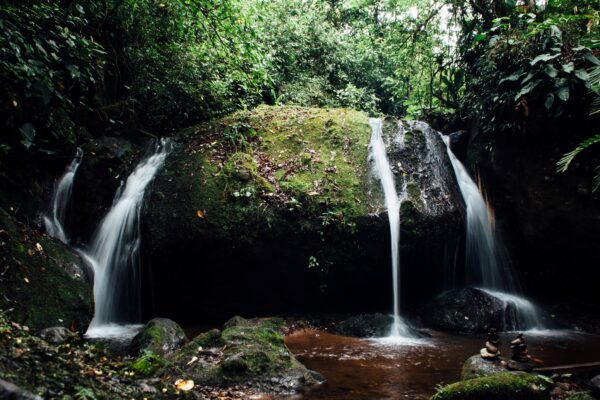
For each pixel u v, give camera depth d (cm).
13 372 189
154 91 736
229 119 731
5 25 428
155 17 691
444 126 919
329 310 628
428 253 621
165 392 262
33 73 445
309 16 1141
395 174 654
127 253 581
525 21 682
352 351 467
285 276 590
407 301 650
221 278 579
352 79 1224
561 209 656
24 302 391
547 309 683
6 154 507
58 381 203
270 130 700
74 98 613
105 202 615
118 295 579
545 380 304
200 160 636
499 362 371
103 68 655
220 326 576
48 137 557
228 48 702
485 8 825
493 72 719
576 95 628
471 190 753
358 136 690
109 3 642
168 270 574
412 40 1020
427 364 422
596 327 619
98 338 474
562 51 638
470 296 620
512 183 703
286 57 1055
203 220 562
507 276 727
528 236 689
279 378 348
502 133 719
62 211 590
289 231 574
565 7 680
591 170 637
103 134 676
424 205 622
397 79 1180
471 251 703
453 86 942
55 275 446
